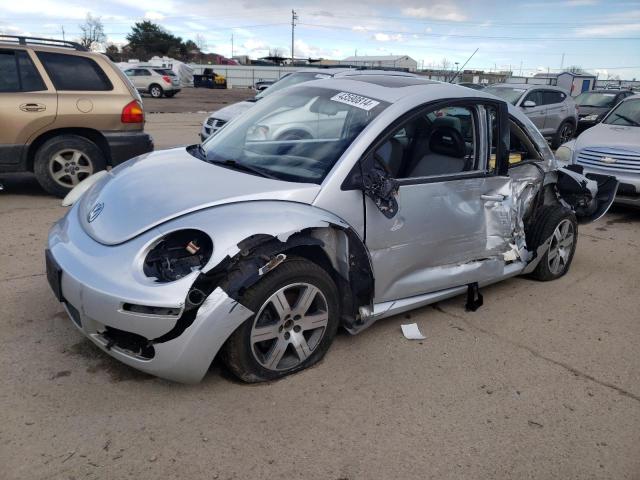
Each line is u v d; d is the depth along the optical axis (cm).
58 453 252
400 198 353
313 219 306
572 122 1559
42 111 644
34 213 617
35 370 313
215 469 249
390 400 308
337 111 373
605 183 559
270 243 293
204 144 426
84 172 681
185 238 291
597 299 475
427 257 378
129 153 703
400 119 356
